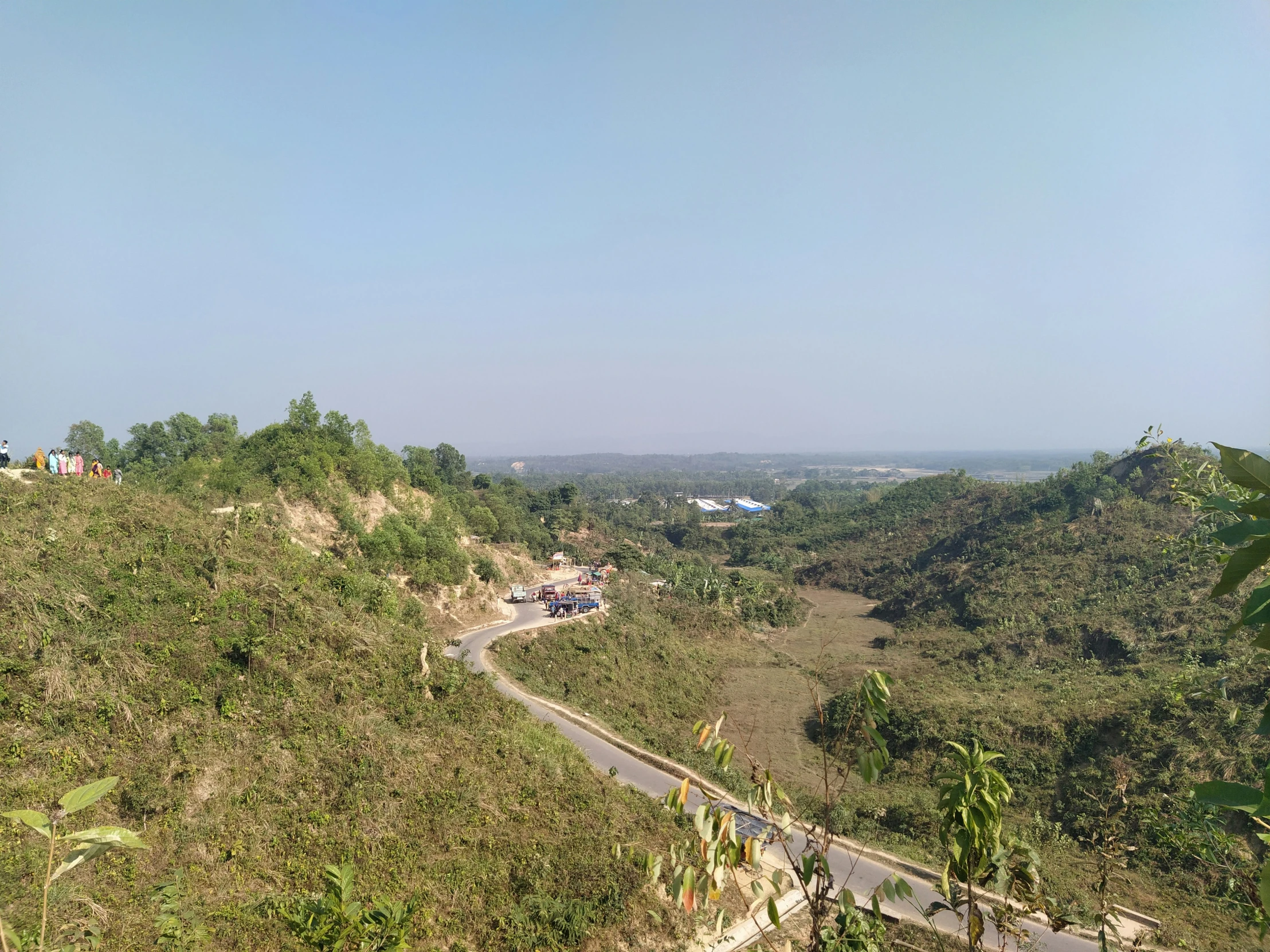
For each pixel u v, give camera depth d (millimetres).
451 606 43344
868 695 5223
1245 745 26172
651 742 29781
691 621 56406
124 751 16719
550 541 79938
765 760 34406
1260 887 2936
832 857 22203
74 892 12930
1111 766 28297
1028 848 5988
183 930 12992
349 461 45969
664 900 17156
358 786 17984
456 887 16016
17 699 16297
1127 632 43219
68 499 24281
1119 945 7531
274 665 20750
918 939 17328
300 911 13906
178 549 23672
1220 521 8453
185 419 55875
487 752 21266
